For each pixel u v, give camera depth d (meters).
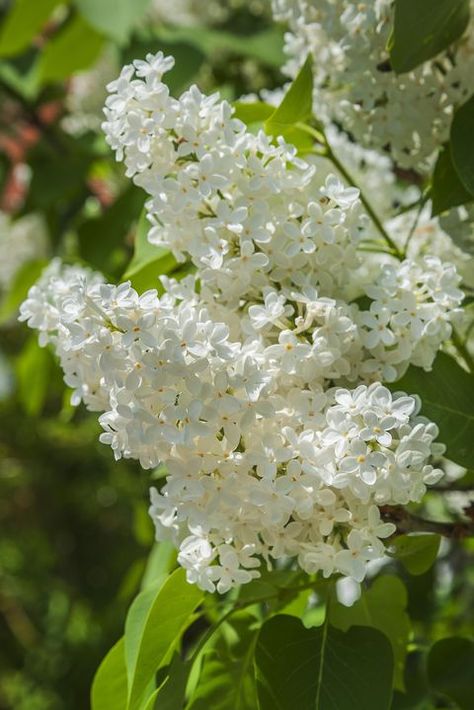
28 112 1.75
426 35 1.04
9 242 1.96
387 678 0.97
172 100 0.97
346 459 0.92
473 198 1.05
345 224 0.98
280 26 1.57
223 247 0.96
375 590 1.08
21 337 3.02
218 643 1.06
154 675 1.02
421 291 0.97
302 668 0.98
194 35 1.55
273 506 0.93
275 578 1.05
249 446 0.94
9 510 3.84
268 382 0.92
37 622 3.87
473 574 1.55
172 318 0.93
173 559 1.19
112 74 1.67
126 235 1.41
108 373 0.93
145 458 0.94
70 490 3.63
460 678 1.05
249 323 0.96
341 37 1.07
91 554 3.96
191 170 0.97
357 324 0.97
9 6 1.91
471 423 0.99
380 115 1.08
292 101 1.04
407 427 0.93
